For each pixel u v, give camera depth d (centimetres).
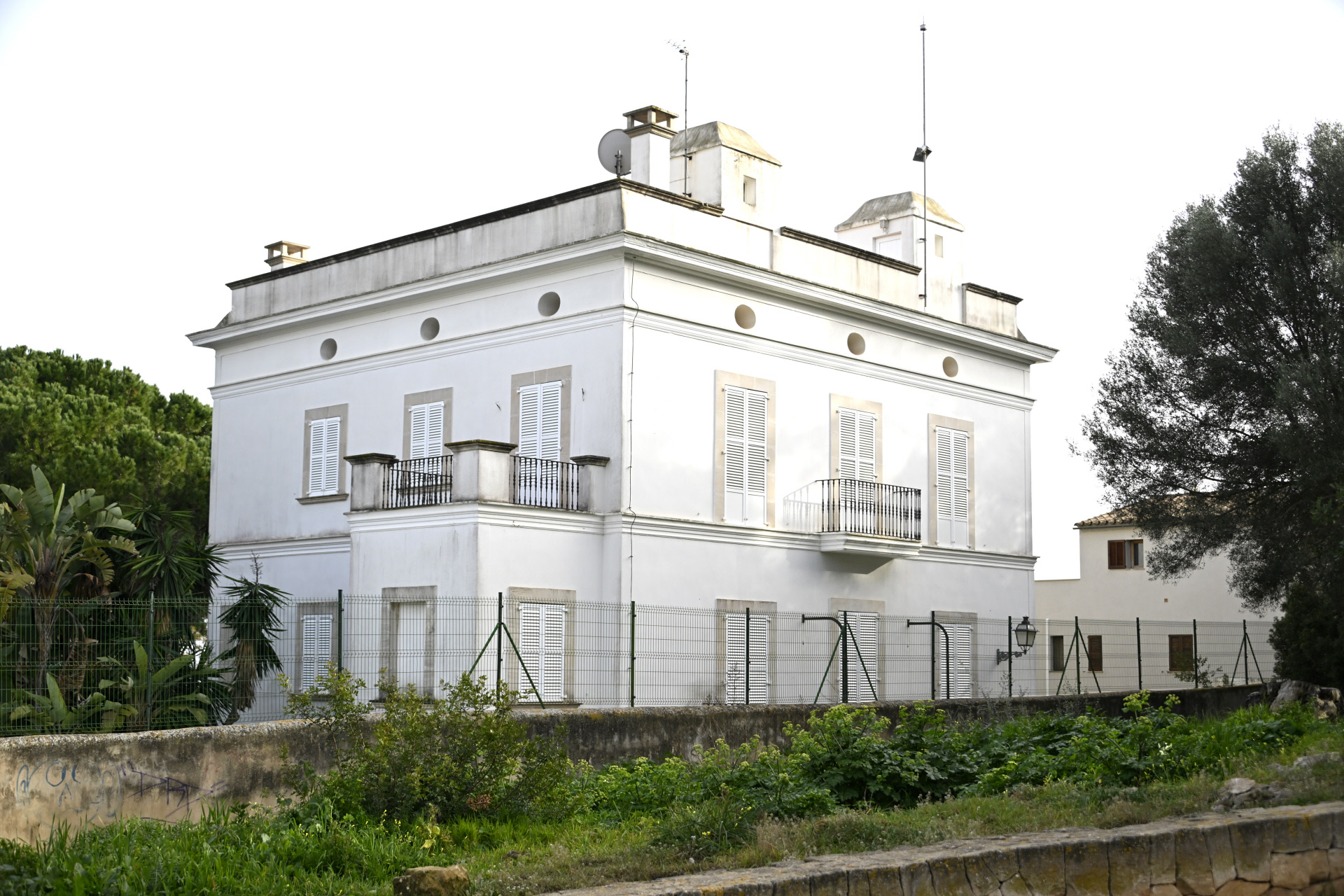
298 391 2627
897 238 2770
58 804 1119
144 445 3803
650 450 2155
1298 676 2675
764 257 2364
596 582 2125
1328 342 2348
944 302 2739
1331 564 2311
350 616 2139
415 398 2419
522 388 2258
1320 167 2438
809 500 2409
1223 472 2534
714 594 2234
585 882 839
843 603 2448
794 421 2402
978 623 2714
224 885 876
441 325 2397
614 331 2134
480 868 933
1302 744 1280
